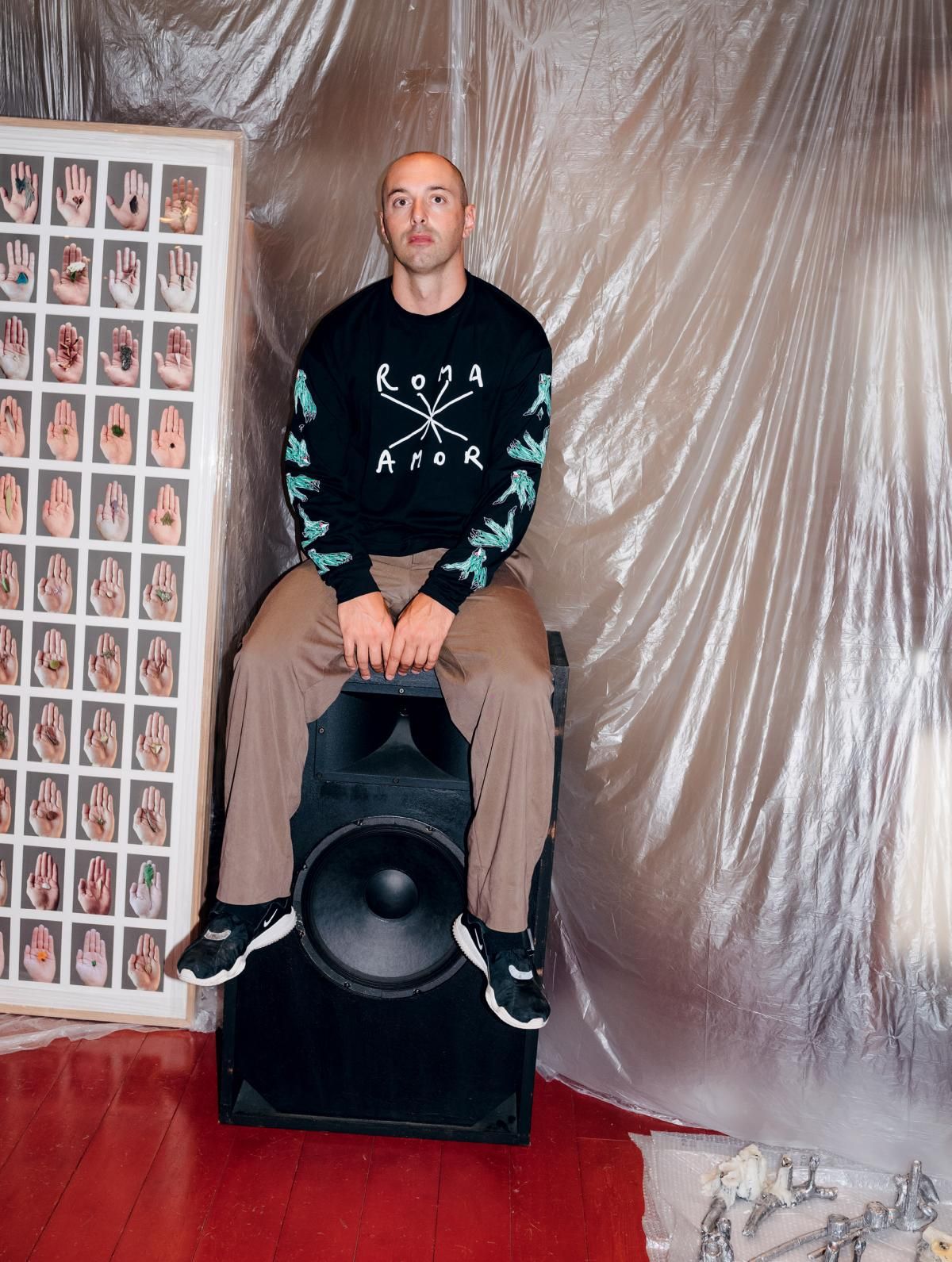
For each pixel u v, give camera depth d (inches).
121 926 80.7
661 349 74.5
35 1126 68.8
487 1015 67.5
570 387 75.9
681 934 74.5
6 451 77.9
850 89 69.7
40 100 76.7
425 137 75.2
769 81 71.1
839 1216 63.4
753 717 73.9
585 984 77.3
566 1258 60.6
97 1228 60.5
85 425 77.4
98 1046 78.2
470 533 64.6
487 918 62.5
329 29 74.4
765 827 73.5
